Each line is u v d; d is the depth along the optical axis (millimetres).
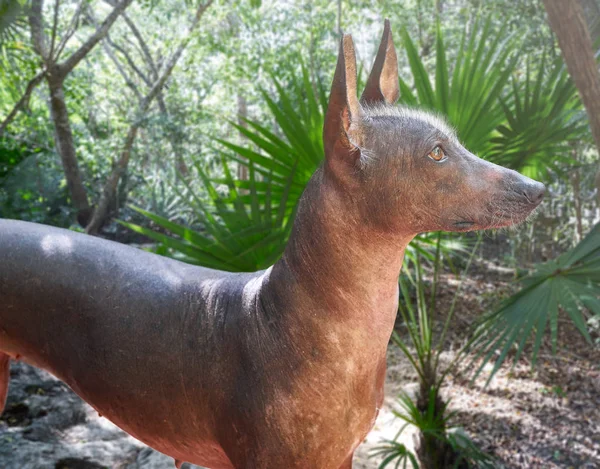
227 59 13711
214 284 1656
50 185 11672
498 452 5328
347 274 1438
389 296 1489
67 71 10883
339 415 1505
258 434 1503
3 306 1769
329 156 1393
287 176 3455
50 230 1826
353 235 1424
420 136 1385
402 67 11109
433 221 1394
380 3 11469
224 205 3133
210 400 1576
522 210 1363
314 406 1484
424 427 4586
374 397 1583
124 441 3574
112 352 1653
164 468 3262
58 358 1751
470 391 6469
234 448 1560
